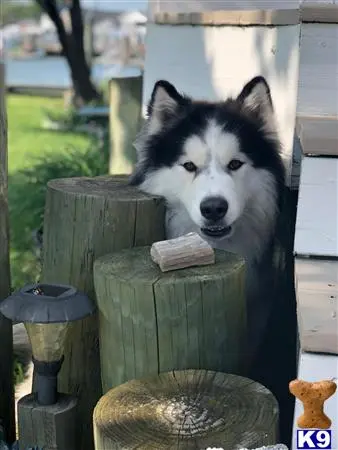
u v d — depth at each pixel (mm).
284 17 1535
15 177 3688
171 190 1436
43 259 1482
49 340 1220
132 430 1063
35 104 7840
